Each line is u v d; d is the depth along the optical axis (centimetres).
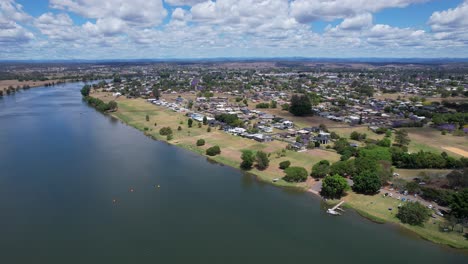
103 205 12412
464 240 10250
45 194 13250
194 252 9588
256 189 14200
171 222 11269
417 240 10394
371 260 9369
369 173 13350
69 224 11031
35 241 10062
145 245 9912
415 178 14588
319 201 13062
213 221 11381
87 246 9825
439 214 11594
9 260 9156
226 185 14575
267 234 10619
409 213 11169
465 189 11262
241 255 9488
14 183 14238
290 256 9481
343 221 11512
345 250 9819
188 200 12988
